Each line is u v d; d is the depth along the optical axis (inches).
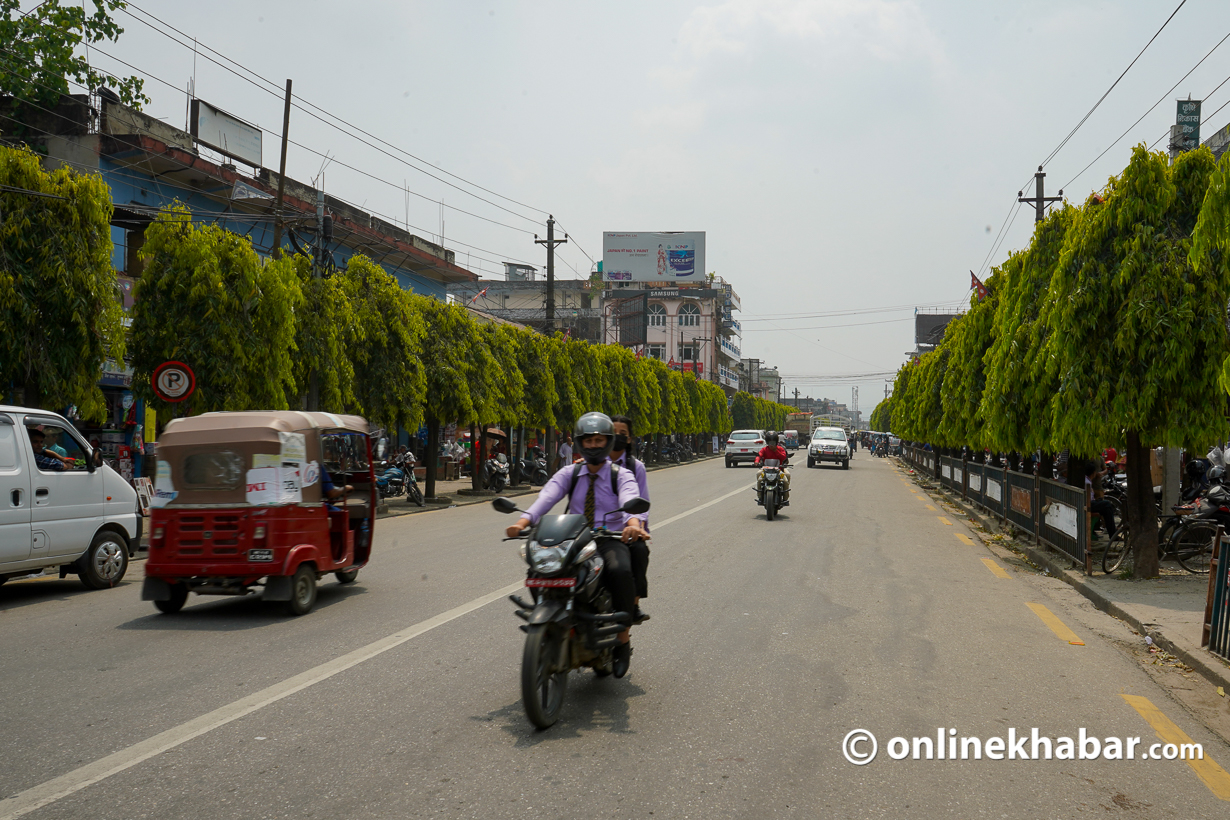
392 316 755.4
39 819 138.9
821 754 172.2
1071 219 463.5
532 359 1113.4
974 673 235.5
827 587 367.9
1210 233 224.7
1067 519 429.4
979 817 144.9
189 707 198.2
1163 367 348.8
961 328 812.6
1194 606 320.2
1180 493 514.9
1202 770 168.9
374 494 386.6
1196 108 855.7
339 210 1127.0
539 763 164.9
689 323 3373.5
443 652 251.1
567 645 194.1
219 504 307.3
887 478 1376.7
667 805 146.3
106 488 379.9
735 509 749.3
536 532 192.5
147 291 544.1
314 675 226.1
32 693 209.5
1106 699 214.4
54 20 795.4
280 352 573.9
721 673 231.1
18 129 762.2
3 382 450.9
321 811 142.5
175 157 784.9
